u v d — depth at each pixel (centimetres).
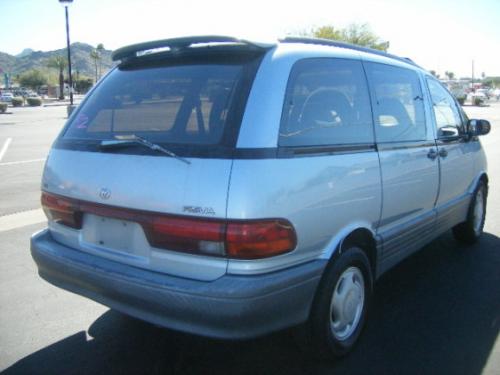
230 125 259
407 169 366
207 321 250
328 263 295
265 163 253
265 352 329
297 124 278
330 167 288
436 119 437
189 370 310
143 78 316
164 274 266
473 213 531
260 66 275
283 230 257
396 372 305
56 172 318
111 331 361
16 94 7406
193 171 255
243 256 247
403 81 396
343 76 325
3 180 934
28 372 308
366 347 334
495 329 359
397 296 417
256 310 248
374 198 326
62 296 421
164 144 272
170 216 259
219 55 294
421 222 400
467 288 433
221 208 246
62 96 6134
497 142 1625
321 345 301
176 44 302
